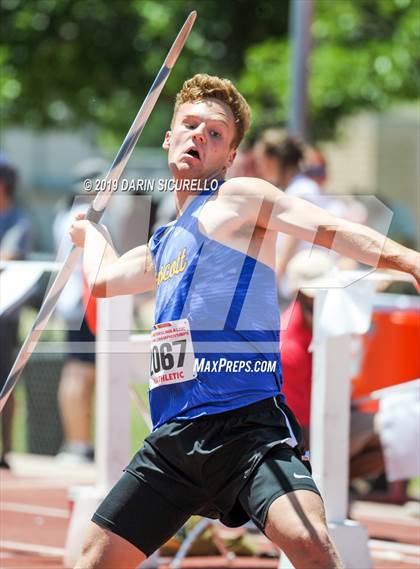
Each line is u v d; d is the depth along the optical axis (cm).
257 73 2988
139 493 936
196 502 934
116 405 1504
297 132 2438
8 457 2433
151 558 1445
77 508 1497
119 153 983
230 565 1514
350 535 1345
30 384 2580
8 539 1730
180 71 3088
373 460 1711
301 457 924
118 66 3209
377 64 3031
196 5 3098
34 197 7425
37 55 3222
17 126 3534
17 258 2438
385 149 6400
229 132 960
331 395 1366
